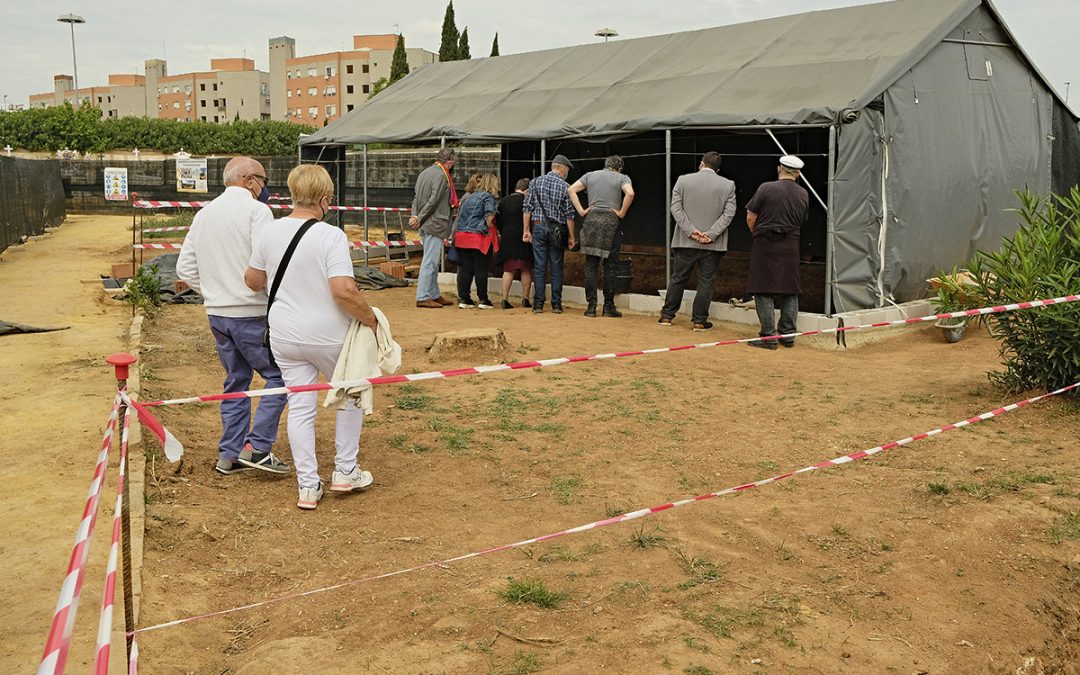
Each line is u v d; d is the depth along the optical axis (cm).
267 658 354
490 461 602
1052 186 1370
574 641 371
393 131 1505
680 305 1182
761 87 1138
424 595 409
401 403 731
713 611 397
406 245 1775
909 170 1104
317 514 507
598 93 1320
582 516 508
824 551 463
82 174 3133
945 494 530
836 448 626
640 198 1622
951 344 1009
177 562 441
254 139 3962
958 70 1183
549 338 1020
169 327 1094
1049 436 641
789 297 1006
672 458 607
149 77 13062
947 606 411
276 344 504
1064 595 430
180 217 2898
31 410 705
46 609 393
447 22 4262
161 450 582
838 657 367
